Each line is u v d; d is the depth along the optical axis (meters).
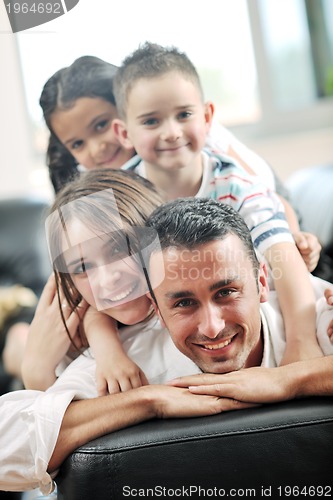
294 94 2.66
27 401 0.94
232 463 0.86
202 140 1.06
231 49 1.62
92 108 1.10
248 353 0.95
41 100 1.13
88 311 1.02
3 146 2.81
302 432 0.87
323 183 1.96
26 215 2.53
